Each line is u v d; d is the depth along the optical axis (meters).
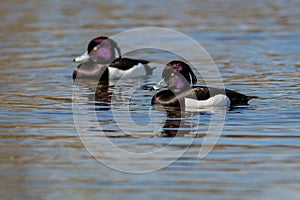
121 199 8.44
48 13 26.70
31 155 10.24
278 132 11.19
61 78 16.66
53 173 9.45
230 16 25.56
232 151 10.23
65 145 10.76
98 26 23.61
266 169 9.38
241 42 20.70
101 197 8.52
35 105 13.60
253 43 20.53
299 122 11.80
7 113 12.87
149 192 8.67
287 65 17.44
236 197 8.44
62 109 13.27
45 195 8.66
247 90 14.74
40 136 11.27
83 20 24.95
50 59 18.81
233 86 15.21
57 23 24.44
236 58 18.52
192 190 8.70
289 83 15.32
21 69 17.52
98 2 29.73
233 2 29.39
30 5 28.94
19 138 11.15
